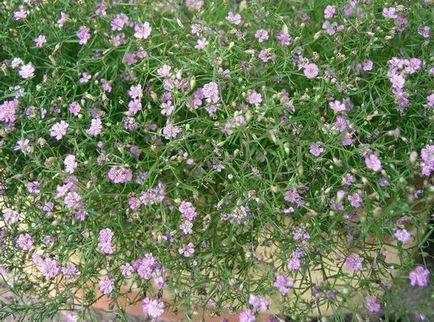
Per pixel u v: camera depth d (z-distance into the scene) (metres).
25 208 0.23
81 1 0.24
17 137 0.23
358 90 0.22
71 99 0.23
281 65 0.23
